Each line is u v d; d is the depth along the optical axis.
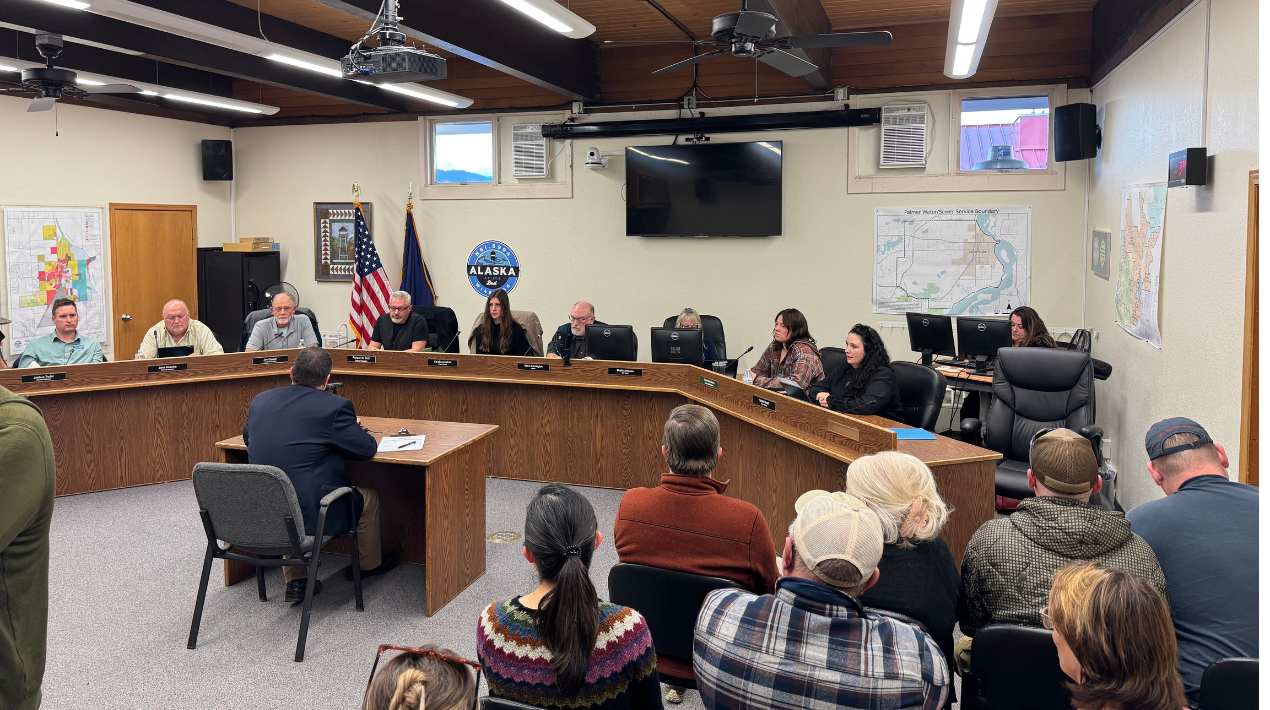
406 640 3.74
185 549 4.79
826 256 8.27
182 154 9.57
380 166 9.59
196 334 6.33
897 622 1.80
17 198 8.08
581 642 1.81
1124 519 2.19
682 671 2.61
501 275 9.27
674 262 8.73
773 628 1.77
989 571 2.29
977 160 7.83
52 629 3.82
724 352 7.50
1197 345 4.24
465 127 9.32
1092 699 1.40
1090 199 7.39
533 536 1.92
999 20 7.57
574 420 5.88
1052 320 7.70
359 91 8.73
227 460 4.35
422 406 6.18
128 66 8.20
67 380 5.59
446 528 4.09
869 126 8.04
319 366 3.89
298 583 4.11
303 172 9.84
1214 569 2.07
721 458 5.10
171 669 3.47
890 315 8.14
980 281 7.86
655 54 8.54
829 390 5.36
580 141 8.89
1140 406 5.39
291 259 9.98
